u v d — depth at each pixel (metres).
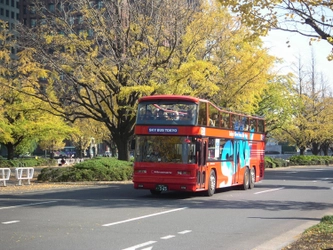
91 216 14.30
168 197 21.11
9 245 9.87
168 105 20.77
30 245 9.88
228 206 17.77
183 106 20.61
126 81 30.70
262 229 12.63
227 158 23.92
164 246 10.05
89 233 11.39
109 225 12.65
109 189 25.05
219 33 32.22
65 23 30.41
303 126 64.00
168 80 29.38
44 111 34.97
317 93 64.12
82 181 29.89
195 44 31.06
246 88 33.25
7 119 40.66
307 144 71.25
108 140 70.94
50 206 16.80
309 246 9.54
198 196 21.75
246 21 13.56
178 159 20.30
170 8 30.69
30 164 57.50
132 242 10.36
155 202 18.80
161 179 20.36
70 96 32.34
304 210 17.02
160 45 31.11
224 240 10.92
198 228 12.53
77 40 29.77
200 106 20.89
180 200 19.81
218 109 22.86
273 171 52.28
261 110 53.28
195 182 20.25
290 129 60.41
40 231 11.59
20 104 34.09
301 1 13.04
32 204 17.41
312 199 21.14
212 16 31.31
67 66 29.77
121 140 34.16
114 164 31.41
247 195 22.77
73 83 30.77
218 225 13.13
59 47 31.08
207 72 29.45
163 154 20.52
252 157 27.67
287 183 32.22
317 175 43.28
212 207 17.34
